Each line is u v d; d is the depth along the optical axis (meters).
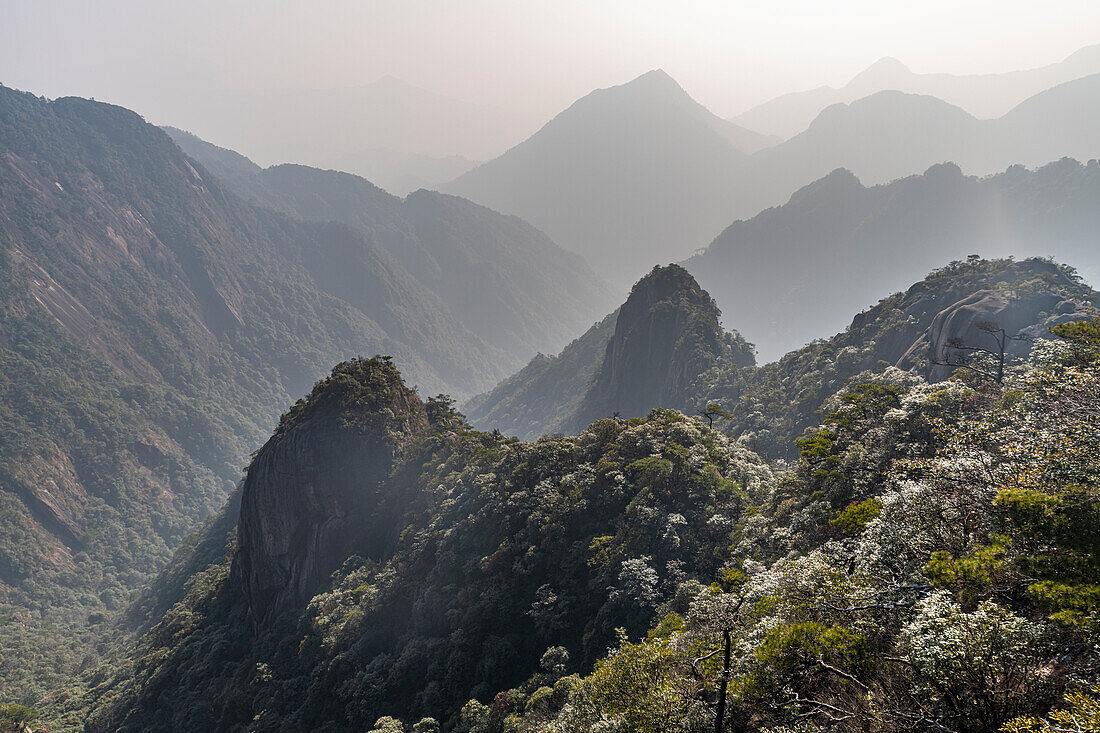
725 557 48.19
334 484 94.25
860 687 16.03
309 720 61.66
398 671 57.47
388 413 100.88
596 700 26.61
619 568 51.38
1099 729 9.88
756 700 18.23
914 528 20.27
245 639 91.94
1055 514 15.48
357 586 76.69
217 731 70.81
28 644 141.12
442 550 67.50
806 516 38.44
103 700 94.69
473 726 45.09
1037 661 13.14
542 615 53.09
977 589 16.00
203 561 140.62
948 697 13.43
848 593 19.22
